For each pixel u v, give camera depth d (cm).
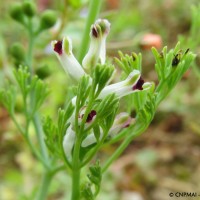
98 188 6
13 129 14
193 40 9
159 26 19
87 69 6
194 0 20
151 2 20
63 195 14
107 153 15
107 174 15
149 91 6
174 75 7
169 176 15
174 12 20
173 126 16
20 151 15
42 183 8
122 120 6
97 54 6
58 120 6
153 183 15
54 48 6
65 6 11
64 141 6
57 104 15
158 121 16
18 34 16
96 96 6
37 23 11
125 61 7
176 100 16
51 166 8
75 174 7
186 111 16
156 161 16
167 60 7
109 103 6
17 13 9
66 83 15
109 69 6
